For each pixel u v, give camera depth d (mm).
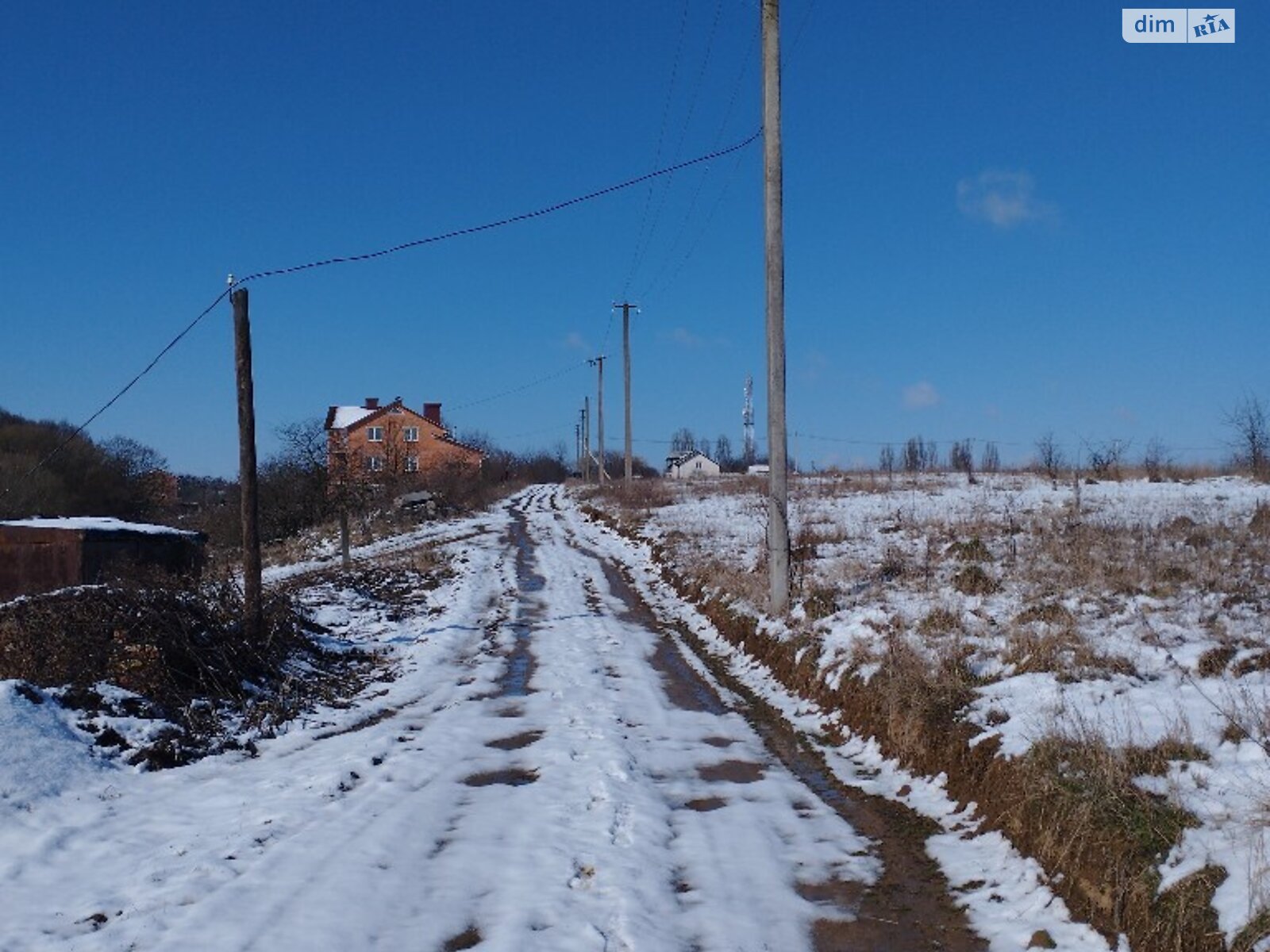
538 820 7773
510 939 5609
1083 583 12695
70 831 7641
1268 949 4562
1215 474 32438
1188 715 7250
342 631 17969
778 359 14977
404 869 6723
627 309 51562
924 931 5832
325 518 44500
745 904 6191
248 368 14297
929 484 35469
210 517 42562
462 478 59156
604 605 20453
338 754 9930
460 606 20391
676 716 11398
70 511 41594
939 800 7938
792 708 11453
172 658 11719
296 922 5844
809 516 26359
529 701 12328
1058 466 37406
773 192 15109
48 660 10961
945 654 9945
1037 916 5855
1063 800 6402
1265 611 10547
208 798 8617
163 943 5586
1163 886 5344
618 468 122875
